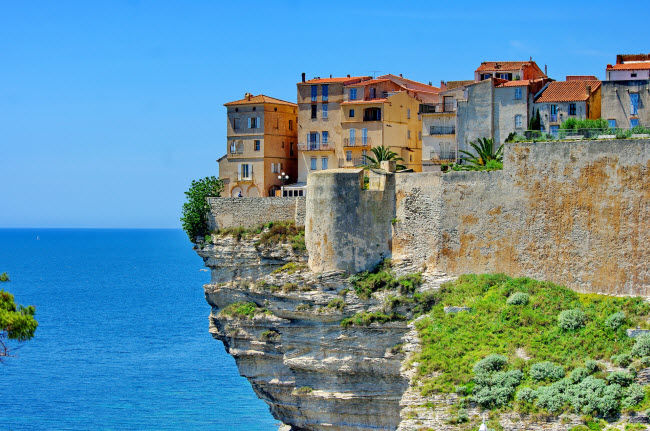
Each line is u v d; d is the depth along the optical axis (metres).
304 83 114.56
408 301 83.12
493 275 81.62
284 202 97.31
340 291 86.44
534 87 104.06
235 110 116.19
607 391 65.44
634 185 76.12
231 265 96.75
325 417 86.69
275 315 89.81
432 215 85.00
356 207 87.12
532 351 72.19
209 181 103.19
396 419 83.44
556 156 79.38
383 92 116.31
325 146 113.62
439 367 73.25
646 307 73.69
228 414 102.94
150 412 103.56
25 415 103.88
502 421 66.81
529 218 80.50
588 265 77.88
